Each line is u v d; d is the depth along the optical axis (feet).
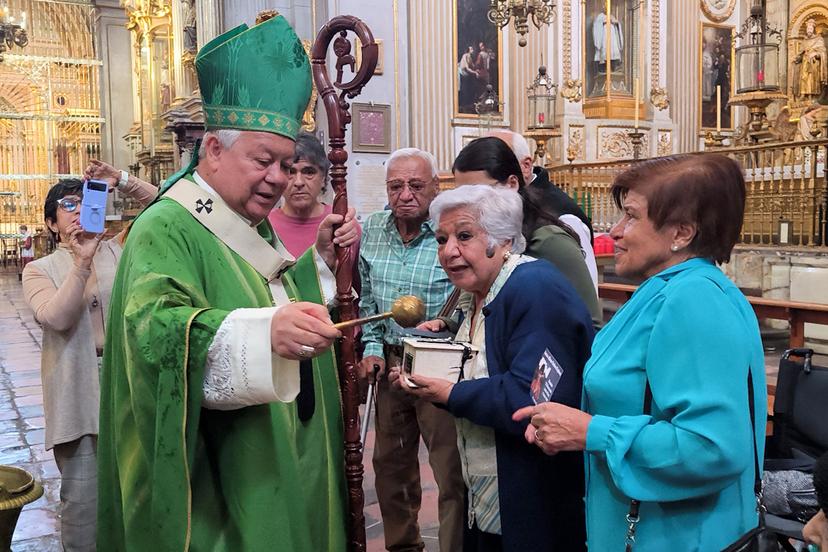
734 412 4.78
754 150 29.14
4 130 72.64
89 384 9.11
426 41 34.91
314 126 31.04
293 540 5.98
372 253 10.12
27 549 11.48
